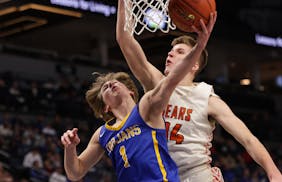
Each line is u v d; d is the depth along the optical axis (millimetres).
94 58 21453
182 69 2721
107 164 12820
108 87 3096
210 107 3287
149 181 2822
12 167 10570
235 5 20859
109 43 21906
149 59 14391
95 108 3299
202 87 3340
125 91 3084
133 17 3090
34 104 16031
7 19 18125
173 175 2865
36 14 17438
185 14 2725
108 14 17812
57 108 16219
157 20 2953
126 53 3363
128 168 2885
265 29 22234
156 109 2834
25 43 21172
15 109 15562
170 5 2805
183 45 3316
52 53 22062
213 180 3289
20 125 14094
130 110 3039
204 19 2727
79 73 19641
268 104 22328
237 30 20359
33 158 11781
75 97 17094
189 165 3258
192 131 3283
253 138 3152
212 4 2746
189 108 3295
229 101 21234
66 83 18109
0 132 13102
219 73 24016
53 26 19656
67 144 3111
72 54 22625
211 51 22312
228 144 17250
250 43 20750
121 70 20406
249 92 22000
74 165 3205
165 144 2906
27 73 18469
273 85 26719
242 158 16141
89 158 3277
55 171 11383
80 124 15617
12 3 16984
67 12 17281
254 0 22172
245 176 14852
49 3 16750
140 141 2867
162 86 2787
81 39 21312
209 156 3354
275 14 22625
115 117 3141
